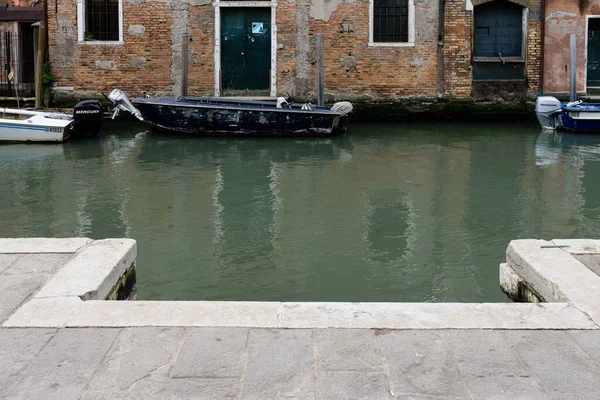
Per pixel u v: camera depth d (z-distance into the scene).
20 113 13.84
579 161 11.62
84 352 2.99
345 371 2.86
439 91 16.78
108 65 16.47
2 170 10.73
